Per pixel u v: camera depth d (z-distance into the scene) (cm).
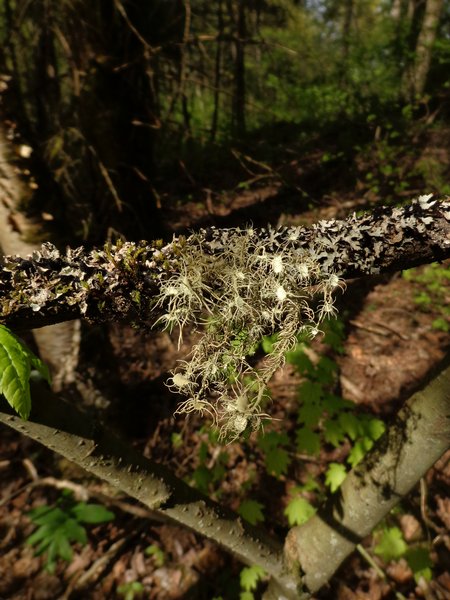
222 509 161
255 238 94
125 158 419
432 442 130
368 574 244
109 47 373
